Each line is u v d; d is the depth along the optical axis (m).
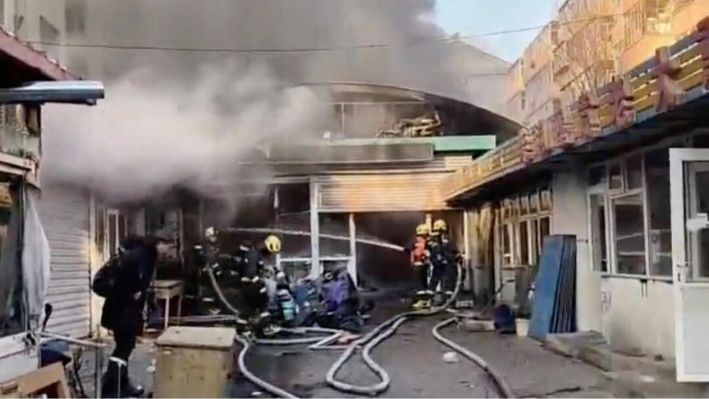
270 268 12.29
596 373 7.42
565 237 10.06
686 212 6.65
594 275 9.73
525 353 9.04
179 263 14.92
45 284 5.42
